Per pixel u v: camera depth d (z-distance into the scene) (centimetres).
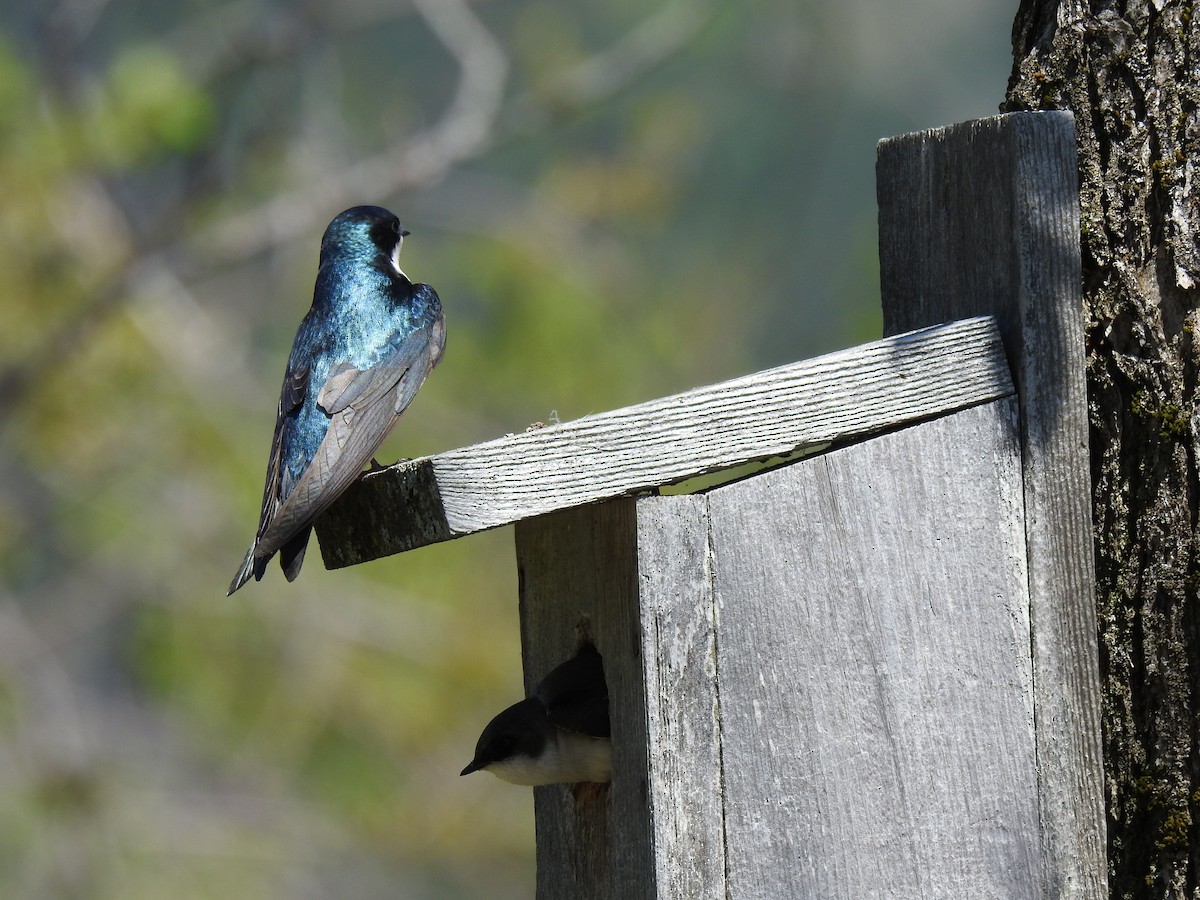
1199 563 498
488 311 1486
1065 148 504
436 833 1359
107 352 1388
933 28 1977
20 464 1434
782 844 477
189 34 1505
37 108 1370
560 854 574
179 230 1388
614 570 493
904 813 486
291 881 1570
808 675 482
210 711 1420
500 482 461
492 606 1392
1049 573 497
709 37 1714
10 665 1500
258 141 1490
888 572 489
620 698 490
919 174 537
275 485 554
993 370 500
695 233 1745
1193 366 507
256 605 1415
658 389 1523
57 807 1495
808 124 1794
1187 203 516
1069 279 502
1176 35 530
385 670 1388
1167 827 495
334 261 617
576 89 1432
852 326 1689
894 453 493
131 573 1481
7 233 1349
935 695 490
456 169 1612
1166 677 499
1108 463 512
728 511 478
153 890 1481
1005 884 491
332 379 571
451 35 1444
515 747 531
